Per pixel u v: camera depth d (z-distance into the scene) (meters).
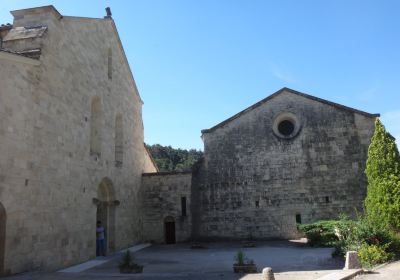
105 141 21.72
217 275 13.09
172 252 22.06
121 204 23.80
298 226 24.78
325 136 27.19
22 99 13.95
